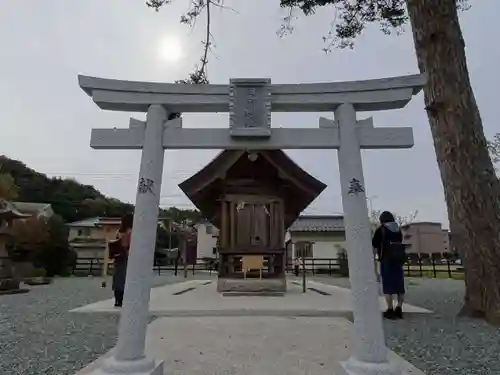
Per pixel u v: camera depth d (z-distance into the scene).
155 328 4.68
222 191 9.02
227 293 8.42
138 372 2.42
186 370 2.91
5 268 11.14
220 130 2.90
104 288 11.77
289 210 10.23
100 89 2.90
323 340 3.99
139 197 2.72
